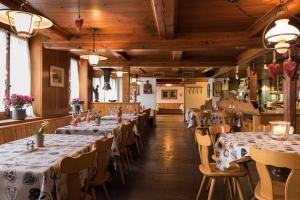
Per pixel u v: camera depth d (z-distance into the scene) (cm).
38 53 528
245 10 359
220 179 373
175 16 373
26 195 180
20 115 445
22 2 331
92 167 242
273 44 328
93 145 256
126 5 346
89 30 482
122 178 364
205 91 1714
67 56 659
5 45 449
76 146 268
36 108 527
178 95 1848
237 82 1199
